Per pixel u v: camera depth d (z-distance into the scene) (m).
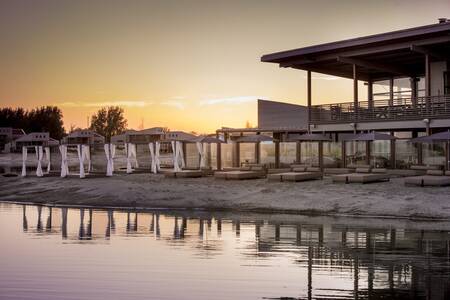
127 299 8.84
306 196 22.39
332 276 10.20
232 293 9.13
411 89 36.38
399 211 18.81
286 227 16.58
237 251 12.75
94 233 15.81
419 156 31.94
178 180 30.92
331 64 33.59
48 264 11.46
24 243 14.17
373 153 36.03
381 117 30.27
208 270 10.79
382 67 33.19
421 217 18.08
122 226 17.22
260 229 16.22
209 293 9.14
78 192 27.58
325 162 38.59
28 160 73.00
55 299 8.86
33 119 108.81
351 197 21.42
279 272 10.57
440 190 21.55
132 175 37.16
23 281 10.03
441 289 9.23
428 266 10.91
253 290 9.31
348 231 15.60
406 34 27.02
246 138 34.88
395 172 28.64
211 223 17.69
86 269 10.97
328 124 33.19
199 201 23.17
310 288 9.39
